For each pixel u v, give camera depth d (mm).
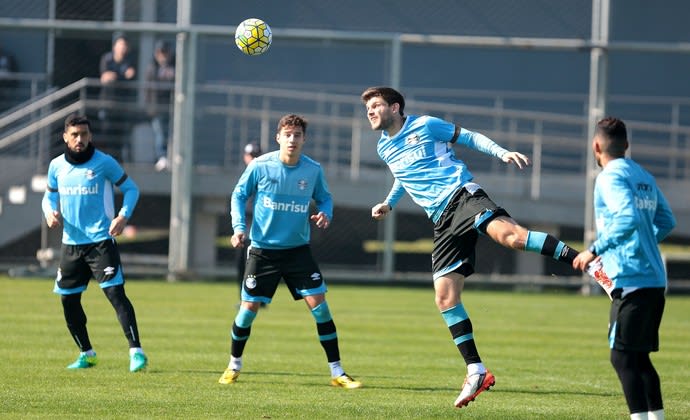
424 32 67812
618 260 19547
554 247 22641
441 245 24641
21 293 49562
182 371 28297
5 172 62906
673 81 68250
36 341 33656
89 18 67688
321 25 67750
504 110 67875
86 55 65500
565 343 37500
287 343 35438
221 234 70062
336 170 63750
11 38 65750
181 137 59188
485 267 68250
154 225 65750
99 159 28797
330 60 67625
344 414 22172
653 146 68188
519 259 66000
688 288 67062
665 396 25797
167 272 59469
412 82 68250
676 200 64812
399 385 26844
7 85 65562
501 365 31531
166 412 21922
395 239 67312
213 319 41875
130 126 64188
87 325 38500
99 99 65188
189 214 59312
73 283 28625
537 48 59375
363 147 63844
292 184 27125
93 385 25359
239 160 66375
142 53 67188
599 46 59094
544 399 25047
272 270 27078
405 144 25625
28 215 61125
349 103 68000
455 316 23797
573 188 64625
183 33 59312
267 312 45875
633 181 19516
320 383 26875
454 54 68188
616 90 68500
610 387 27266
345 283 63688
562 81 68188
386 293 57062
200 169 61219
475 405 23859
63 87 65000
